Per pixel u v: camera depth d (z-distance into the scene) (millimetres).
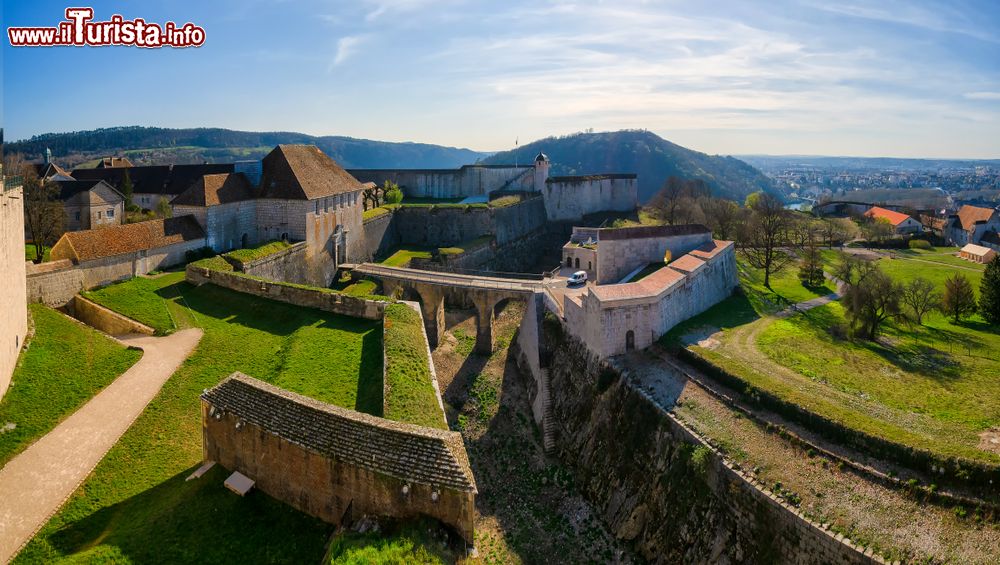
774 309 62719
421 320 48906
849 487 31297
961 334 54625
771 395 38406
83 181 82438
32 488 27828
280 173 75688
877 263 81938
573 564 38906
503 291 67188
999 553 26297
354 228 87938
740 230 94562
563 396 55281
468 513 23453
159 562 22891
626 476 42375
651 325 51156
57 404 35188
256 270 64438
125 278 59094
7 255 36250
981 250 88625
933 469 30391
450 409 57906
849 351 49094
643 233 70625
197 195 68812
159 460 30812
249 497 26656
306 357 42938
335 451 24812
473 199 125000
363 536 23156
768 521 31500
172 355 43719
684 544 35594
